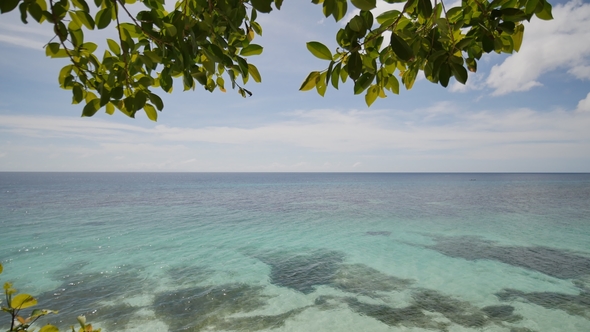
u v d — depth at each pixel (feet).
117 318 40.57
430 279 54.03
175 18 5.09
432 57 4.34
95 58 4.92
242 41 6.06
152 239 85.35
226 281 53.62
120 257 67.97
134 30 4.92
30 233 92.58
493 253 70.54
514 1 4.36
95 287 50.96
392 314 41.47
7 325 39.99
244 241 83.35
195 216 127.03
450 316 40.86
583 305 43.50
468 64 4.99
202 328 38.24
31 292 48.96
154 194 245.24
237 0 4.91
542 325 38.52
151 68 4.95
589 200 182.70
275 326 38.70
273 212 139.33
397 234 91.40
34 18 3.90
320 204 172.14
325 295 47.62
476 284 51.52
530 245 77.71
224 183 458.09
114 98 4.99
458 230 96.37
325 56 4.31
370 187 344.90
